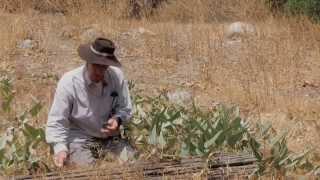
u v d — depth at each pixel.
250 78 8.52
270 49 9.83
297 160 5.35
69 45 9.84
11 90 7.36
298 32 10.62
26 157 5.14
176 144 5.51
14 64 8.76
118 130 5.32
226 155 5.32
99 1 12.38
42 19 11.03
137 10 12.67
